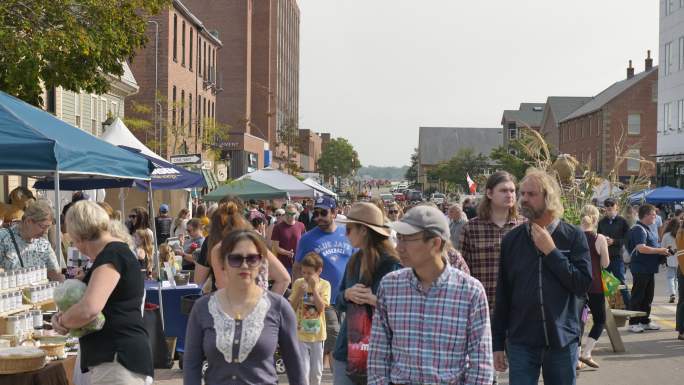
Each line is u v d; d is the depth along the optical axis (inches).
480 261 294.4
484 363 181.8
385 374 187.8
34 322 313.9
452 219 590.6
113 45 675.4
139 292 235.0
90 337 231.1
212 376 200.5
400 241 184.7
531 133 679.7
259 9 3801.7
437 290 184.1
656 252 575.8
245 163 2827.3
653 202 1535.4
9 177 996.6
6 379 262.8
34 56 611.5
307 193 1072.2
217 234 287.9
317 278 345.1
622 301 601.0
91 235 231.5
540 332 244.8
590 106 3427.7
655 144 3068.4
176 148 1721.2
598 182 644.7
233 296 203.0
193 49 2110.0
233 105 3203.7
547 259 242.7
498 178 292.8
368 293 230.4
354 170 6525.6
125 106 1815.9
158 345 341.7
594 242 438.6
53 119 402.9
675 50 2251.5
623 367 450.9
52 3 625.0
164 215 884.6
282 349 206.4
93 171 380.8
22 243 346.6
